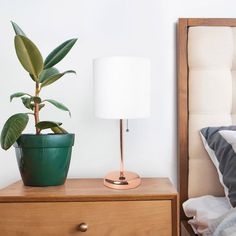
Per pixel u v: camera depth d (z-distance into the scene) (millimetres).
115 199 852
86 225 834
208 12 1250
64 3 1238
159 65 1238
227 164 996
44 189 924
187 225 1096
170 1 1247
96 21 1240
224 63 1176
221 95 1165
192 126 1171
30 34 1229
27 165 929
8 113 1217
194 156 1167
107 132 1229
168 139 1231
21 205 845
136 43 1238
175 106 1235
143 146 1230
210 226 842
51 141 920
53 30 1234
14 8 1230
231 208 925
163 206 856
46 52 1229
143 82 909
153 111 1233
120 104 886
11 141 829
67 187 958
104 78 903
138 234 852
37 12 1233
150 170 1227
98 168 1224
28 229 846
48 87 1225
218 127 1123
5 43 1223
